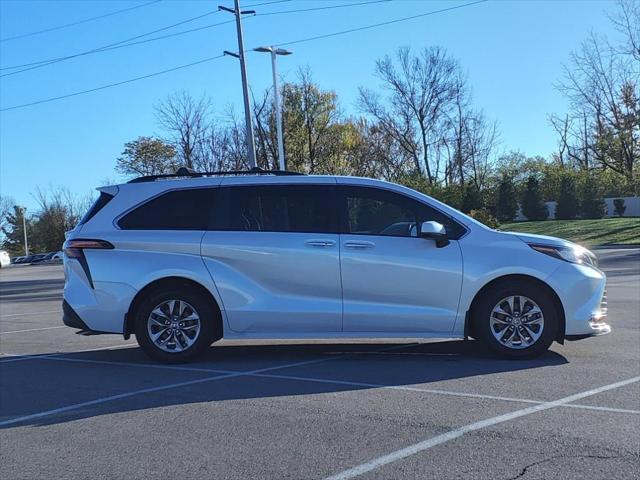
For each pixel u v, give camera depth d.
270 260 6.77
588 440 4.37
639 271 18.08
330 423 4.86
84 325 6.90
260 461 4.14
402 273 6.67
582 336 6.68
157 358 6.95
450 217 6.85
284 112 45.69
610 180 54.28
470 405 5.22
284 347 7.98
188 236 6.88
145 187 7.12
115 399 5.70
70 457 4.32
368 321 6.71
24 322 11.93
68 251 7.02
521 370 6.36
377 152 56.84
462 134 58.75
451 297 6.66
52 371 6.97
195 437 4.63
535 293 6.66
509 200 52.78
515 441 4.38
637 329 8.62
